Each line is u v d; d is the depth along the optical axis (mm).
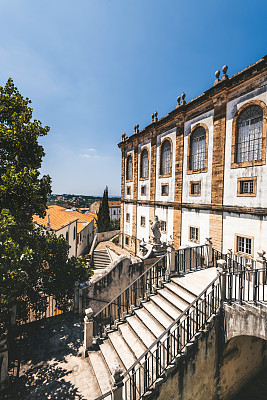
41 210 8391
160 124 17562
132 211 22656
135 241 21734
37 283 8359
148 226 19609
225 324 6203
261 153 10008
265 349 8570
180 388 5285
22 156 7871
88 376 5879
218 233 12070
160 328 6395
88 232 33625
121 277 9695
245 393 7520
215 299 6414
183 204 14867
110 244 27938
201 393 5926
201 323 6137
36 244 8164
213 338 6168
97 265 21688
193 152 14438
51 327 8242
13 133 7262
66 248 9469
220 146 11992
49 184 8539
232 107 11375
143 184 20594
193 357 5590
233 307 6027
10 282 5945
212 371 6246
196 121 13891
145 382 4691
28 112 8102
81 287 9039
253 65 9977
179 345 5598
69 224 21375
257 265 8203
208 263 9734
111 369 4293
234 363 7051
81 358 6574
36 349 7012
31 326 8297
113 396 4203
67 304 9141
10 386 5559
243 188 10930
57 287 8859
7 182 6793
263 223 9859
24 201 7309
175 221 15695
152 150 18781
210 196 12766
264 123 9781
